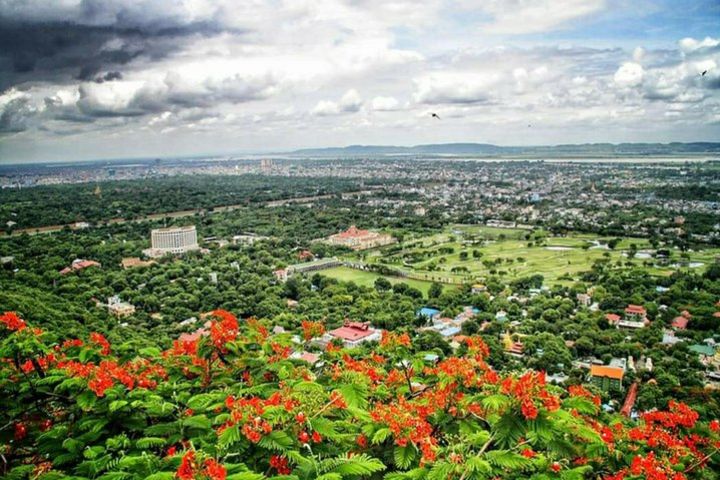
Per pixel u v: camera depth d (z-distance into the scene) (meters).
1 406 16.12
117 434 14.66
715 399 51.81
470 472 11.78
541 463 12.66
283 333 21.25
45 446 14.51
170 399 16.52
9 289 87.56
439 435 15.46
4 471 14.99
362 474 11.59
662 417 17.86
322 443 13.26
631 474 14.84
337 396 14.83
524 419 13.48
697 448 17.03
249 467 11.97
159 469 11.39
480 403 14.95
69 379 15.39
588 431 13.97
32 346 16.47
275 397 13.87
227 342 18.34
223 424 13.45
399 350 19.28
